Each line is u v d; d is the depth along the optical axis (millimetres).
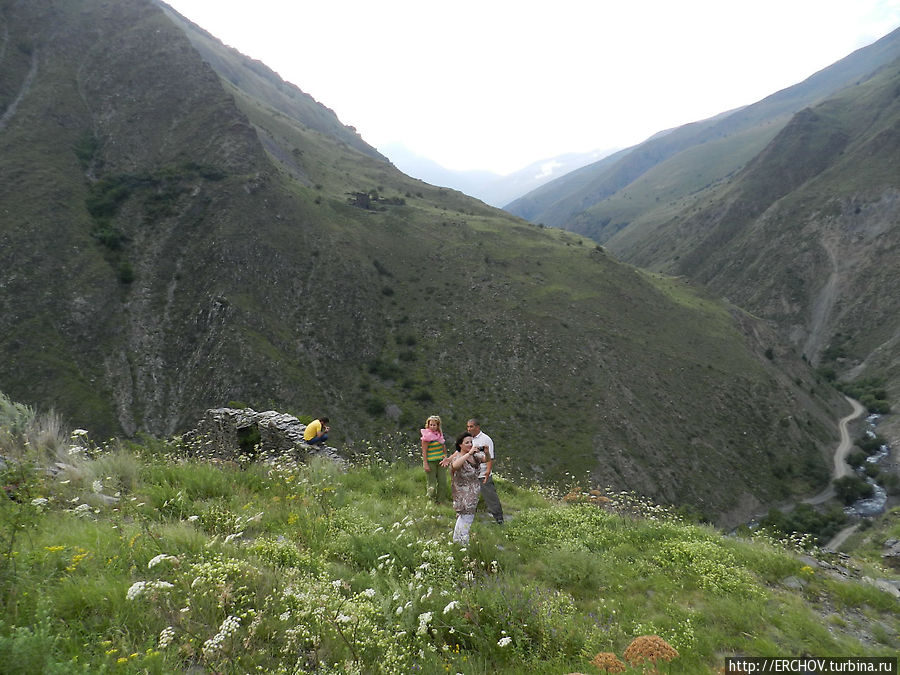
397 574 4875
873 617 5566
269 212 102188
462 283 109562
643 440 77812
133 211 93812
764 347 119688
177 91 127938
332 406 75938
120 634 2939
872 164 186250
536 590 4863
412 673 3238
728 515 73938
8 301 70812
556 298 104562
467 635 3949
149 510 5430
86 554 3713
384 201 154250
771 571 6340
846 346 144625
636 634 4410
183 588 3480
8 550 3354
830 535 68250
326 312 92500
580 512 8203
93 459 7199
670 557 6430
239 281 86938
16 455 6078
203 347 77188
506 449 72750
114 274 82188
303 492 7242
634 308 108812
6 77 113312
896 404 110000
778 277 177625
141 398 70625
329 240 107125
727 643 4504
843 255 167875
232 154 111500
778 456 87500
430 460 8281
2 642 2346
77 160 102875
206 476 7121
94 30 138375
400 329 97625
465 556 5348
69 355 70375
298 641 3268
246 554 4488
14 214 81188
